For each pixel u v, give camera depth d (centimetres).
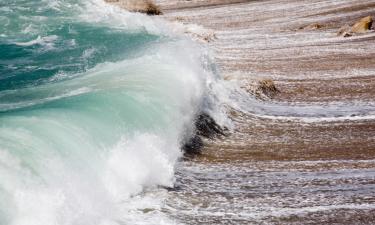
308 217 3369
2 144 3019
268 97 6538
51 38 8106
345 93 6738
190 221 3244
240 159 4509
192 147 4675
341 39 10250
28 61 6581
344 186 3859
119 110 4122
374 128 5372
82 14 10319
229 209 3453
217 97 5912
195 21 13112
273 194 3716
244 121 5625
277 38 10644
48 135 3328
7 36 8131
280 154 4650
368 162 4394
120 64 6112
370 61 8362
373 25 11069
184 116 4812
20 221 2706
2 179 2770
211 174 4109
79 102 4097
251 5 15400
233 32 11538
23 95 4841
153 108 4462
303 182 3944
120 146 3747
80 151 3400
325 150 4734
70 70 6072
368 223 3319
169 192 3631
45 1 11300
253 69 7944
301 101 6450
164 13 14738
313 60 8531
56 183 3011
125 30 8850
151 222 3169
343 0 14525
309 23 12150
